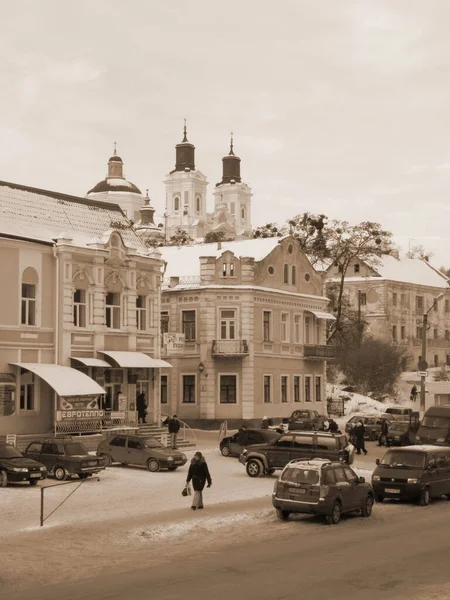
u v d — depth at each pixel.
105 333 49.06
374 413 74.38
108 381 49.94
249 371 62.59
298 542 24.53
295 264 68.50
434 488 33.31
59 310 46.47
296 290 68.44
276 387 65.31
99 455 41.44
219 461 44.72
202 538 25.28
